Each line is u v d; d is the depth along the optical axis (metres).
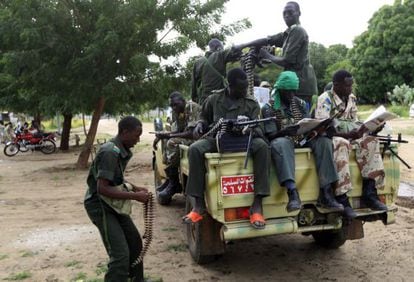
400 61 47.75
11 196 10.34
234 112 4.92
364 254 5.64
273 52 6.23
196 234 5.26
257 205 4.44
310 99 5.88
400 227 6.68
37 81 13.03
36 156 20.14
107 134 34.75
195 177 4.61
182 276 5.08
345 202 4.65
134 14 12.55
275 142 4.57
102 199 4.13
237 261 5.55
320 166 4.59
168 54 13.19
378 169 4.75
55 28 12.70
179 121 6.76
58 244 6.45
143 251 4.55
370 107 49.69
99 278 5.07
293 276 5.03
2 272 5.38
